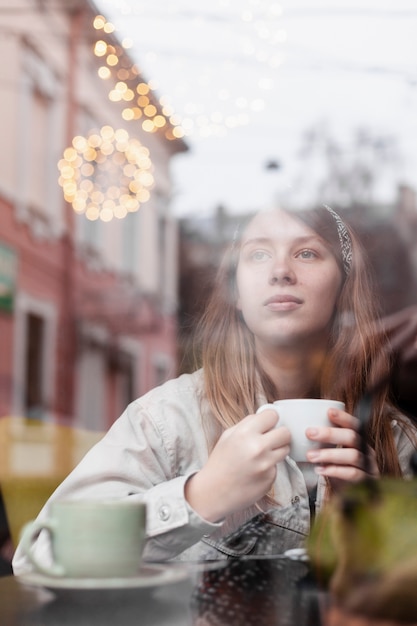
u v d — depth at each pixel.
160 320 8.36
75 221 8.26
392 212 4.02
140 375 8.59
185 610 0.69
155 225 7.60
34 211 7.84
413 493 0.63
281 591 0.75
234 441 0.93
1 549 1.97
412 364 1.26
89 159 7.41
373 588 0.59
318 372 1.25
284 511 1.09
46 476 2.21
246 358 1.25
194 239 6.43
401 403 1.24
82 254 8.55
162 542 0.93
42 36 6.91
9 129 7.44
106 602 0.72
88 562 0.71
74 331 8.52
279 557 0.93
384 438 1.18
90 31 5.71
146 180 7.03
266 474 0.92
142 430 1.17
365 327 1.26
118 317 8.66
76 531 0.72
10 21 6.86
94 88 7.23
